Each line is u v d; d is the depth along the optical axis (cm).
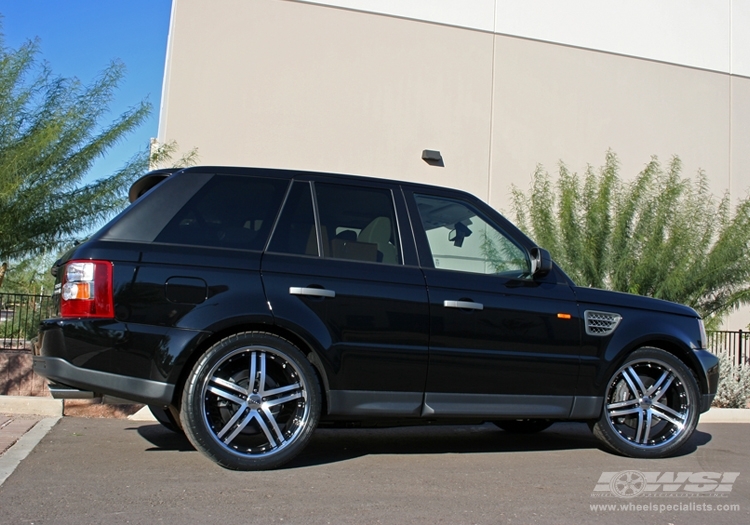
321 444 562
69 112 835
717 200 1600
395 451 535
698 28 1620
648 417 523
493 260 506
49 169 822
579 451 552
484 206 523
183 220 442
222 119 1276
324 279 447
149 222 435
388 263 472
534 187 1288
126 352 410
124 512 346
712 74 1623
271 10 1323
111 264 415
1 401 656
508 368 481
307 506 366
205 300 422
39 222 820
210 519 339
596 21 1545
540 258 497
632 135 1548
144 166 885
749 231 1163
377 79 1377
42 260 926
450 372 467
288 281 439
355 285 453
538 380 489
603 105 1533
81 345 409
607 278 1169
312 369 439
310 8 1348
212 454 420
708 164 1603
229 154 1274
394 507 371
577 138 1506
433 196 509
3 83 809
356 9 1377
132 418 663
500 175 1445
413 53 1406
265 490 393
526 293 496
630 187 1230
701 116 1606
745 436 686
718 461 533
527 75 1484
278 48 1320
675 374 529
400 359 455
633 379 525
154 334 413
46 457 467
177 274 421
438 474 453
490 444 584
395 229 485
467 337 472
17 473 420
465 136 1427
